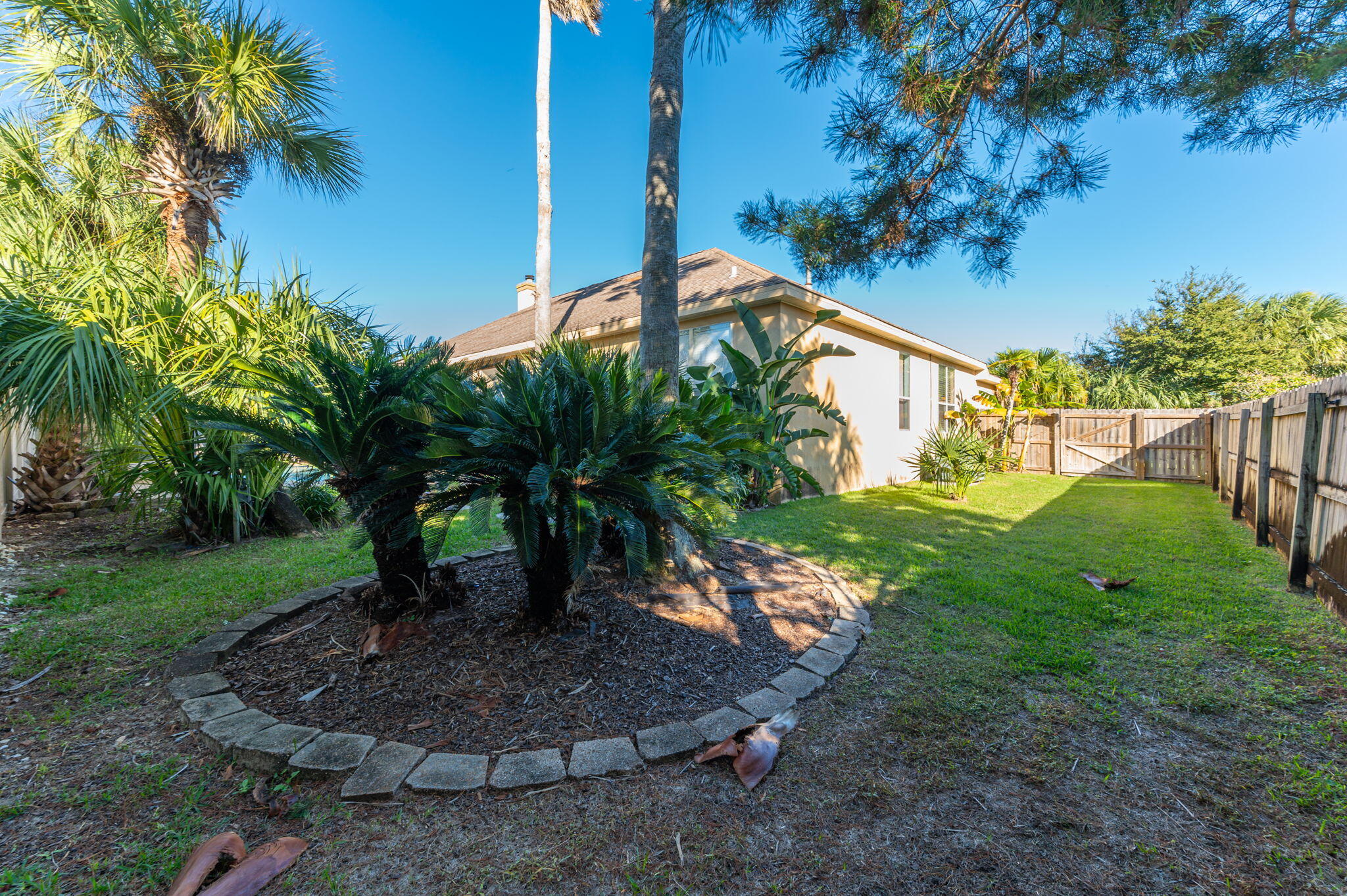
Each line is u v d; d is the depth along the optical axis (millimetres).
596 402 2496
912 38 3248
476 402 2664
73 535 5367
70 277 4762
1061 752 2039
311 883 1451
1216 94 3246
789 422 7445
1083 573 4258
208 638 2844
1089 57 3205
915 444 11641
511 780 1803
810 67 3398
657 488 2506
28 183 6156
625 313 9602
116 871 1474
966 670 2672
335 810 1716
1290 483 4578
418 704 2244
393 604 2992
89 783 1822
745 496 6305
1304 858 1546
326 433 2637
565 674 2461
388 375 2871
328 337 5148
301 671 2525
